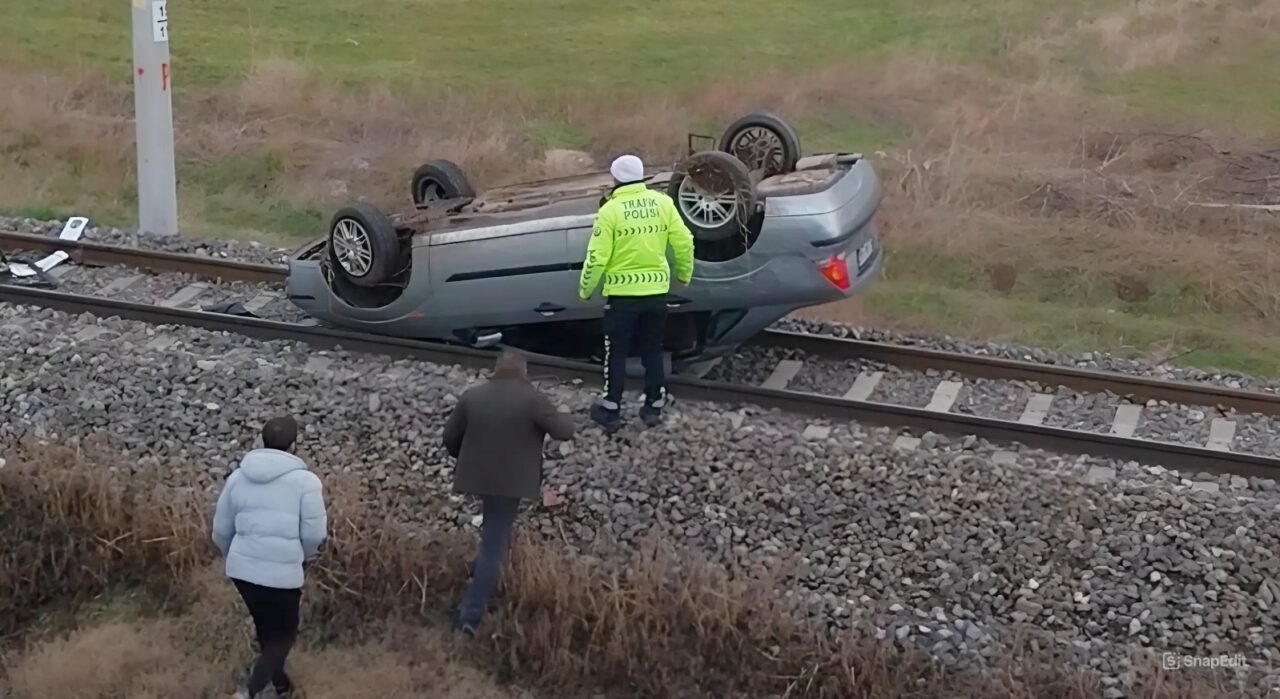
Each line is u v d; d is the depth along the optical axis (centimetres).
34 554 800
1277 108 1947
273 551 650
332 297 1059
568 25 2391
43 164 1655
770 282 923
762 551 778
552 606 738
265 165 1672
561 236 954
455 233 986
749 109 1897
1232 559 757
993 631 716
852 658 698
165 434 894
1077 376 1019
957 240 1430
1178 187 1597
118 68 2080
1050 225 1482
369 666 720
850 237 923
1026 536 779
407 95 1959
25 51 2136
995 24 2370
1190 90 2027
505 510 733
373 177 1642
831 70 2052
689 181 914
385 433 891
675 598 732
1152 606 728
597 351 1051
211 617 753
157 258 1227
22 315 1089
